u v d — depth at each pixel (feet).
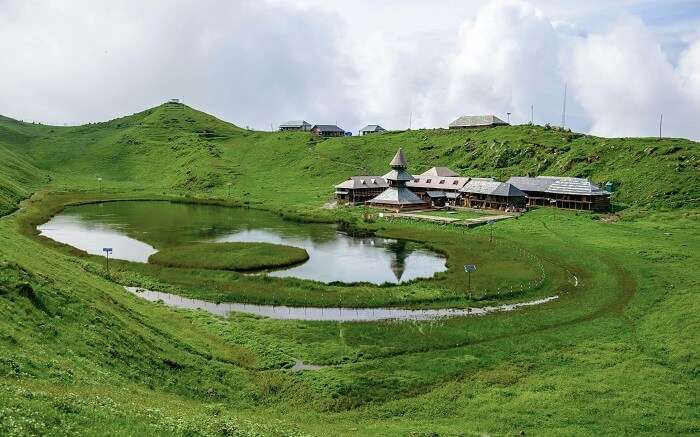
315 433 135.13
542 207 567.18
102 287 255.50
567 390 173.06
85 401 112.27
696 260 332.60
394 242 435.53
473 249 393.09
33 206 548.31
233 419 132.57
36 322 155.74
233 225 505.66
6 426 88.33
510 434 145.69
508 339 222.07
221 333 224.74
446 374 189.37
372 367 195.21
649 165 587.68
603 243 387.75
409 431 144.97
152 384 154.71
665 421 152.76
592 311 256.93
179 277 313.94
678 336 214.07
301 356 205.26
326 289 294.46
